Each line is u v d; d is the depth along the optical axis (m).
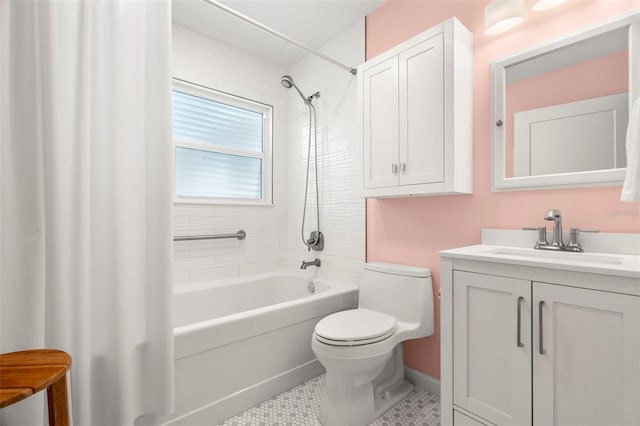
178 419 1.43
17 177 1.01
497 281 1.14
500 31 1.55
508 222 1.54
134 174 1.25
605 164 1.27
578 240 1.31
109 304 1.20
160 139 1.31
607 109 1.28
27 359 0.84
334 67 2.47
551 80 1.42
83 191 1.10
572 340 0.98
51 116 1.04
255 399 1.68
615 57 1.26
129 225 1.22
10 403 0.67
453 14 1.77
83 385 1.10
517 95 1.51
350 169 2.34
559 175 1.38
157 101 1.32
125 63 1.23
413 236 1.95
